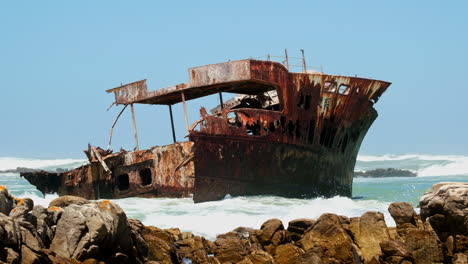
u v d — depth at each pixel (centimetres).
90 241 2634
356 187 9962
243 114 6109
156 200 6078
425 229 3092
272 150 6284
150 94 6656
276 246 3225
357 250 3050
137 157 6694
